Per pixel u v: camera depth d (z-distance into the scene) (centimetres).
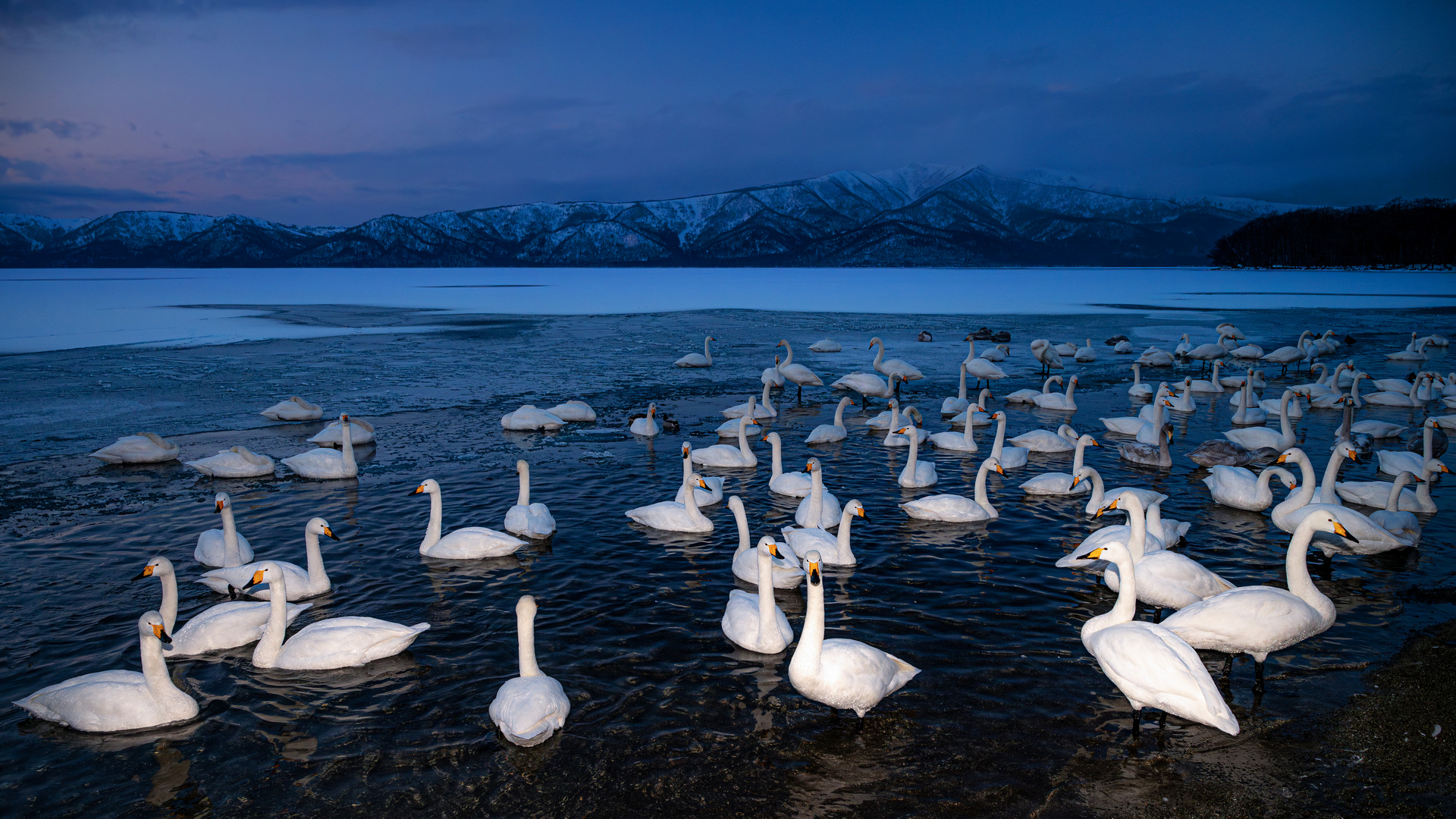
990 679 1087
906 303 9719
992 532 1661
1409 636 1179
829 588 1384
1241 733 955
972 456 2342
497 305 9375
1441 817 808
